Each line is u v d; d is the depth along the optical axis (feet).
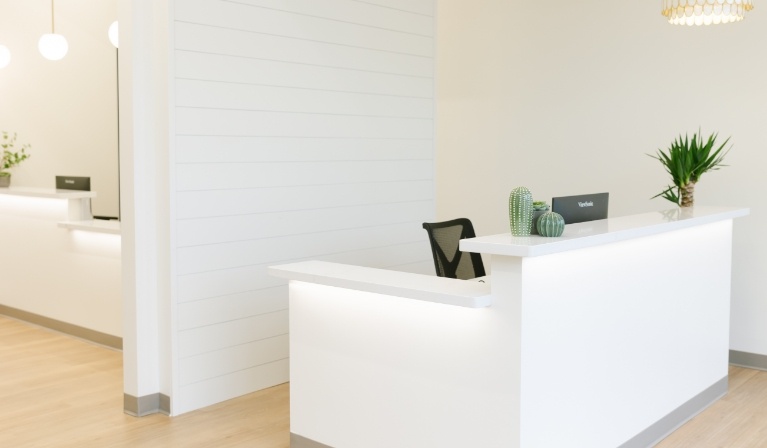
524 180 21.68
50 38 23.59
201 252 14.83
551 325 10.57
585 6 20.15
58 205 20.29
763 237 17.61
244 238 15.56
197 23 14.43
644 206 19.49
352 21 17.51
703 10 13.16
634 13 19.30
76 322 20.13
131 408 14.64
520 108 21.63
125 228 14.49
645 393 13.03
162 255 14.48
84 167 27.37
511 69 21.74
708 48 18.13
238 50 15.15
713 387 15.52
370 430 11.64
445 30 23.08
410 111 19.20
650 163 19.31
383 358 11.39
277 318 16.42
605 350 11.86
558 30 20.71
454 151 23.20
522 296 9.93
